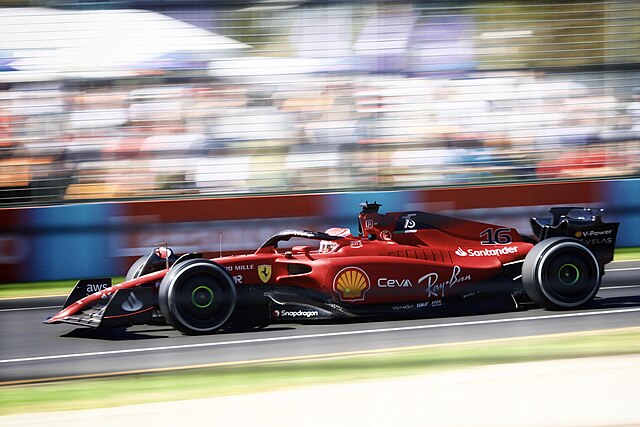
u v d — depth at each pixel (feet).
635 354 69.82
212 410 55.83
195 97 136.98
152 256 90.48
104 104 133.39
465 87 144.36
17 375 70.64
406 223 90.33
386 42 141.59
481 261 89.97
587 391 57.47
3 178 128.88
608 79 148.97
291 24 139.95
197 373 68.44
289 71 140.05
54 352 79.05
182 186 135.95
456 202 135.85
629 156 149.18
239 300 84.79
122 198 130.31
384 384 61.67
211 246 128.06
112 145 133.59
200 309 82.58
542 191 138.10
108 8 134.21
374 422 51.62
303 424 51.70
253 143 138.92
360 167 141.49
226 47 138.21
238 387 63.00
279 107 139.64
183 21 138.00
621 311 89.76
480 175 145.18
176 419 53.93
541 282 88.38
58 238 123.24
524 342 76.02
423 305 88.17
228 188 136.98
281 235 88.89
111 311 80.94
